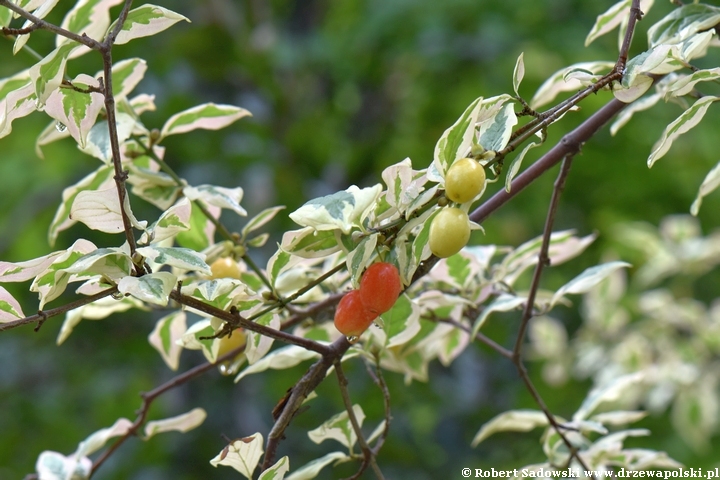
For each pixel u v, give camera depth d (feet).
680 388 6.47
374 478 7.19
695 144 8.17
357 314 3.28
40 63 3.18
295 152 9.12
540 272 3.63
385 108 9.75
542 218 8.45
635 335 6.77
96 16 3.51
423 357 3.82
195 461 7.35
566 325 8.98
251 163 7.93
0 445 7.45
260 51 9.20
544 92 3.71
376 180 9.05
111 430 3.77
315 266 3.90
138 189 3.73
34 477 3.70
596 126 3.52
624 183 8.09
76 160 7.51
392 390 7.15
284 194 8.18
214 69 8.59
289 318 3.67
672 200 8.34
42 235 7.75
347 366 5.00
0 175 7.34
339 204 3.22
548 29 8.25
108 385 7.74
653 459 3.80
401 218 3.30
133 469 7.11
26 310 7.60
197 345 3.52
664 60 3.32
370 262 3.29
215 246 3.67
